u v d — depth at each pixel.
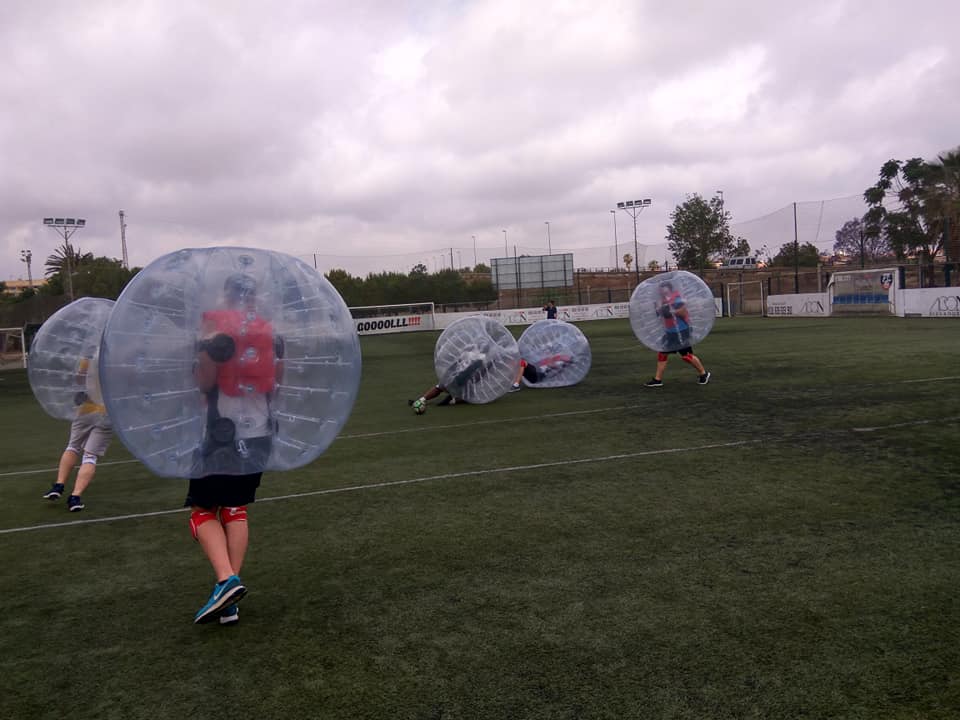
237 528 3.43
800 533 4.27
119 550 4.63
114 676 2.94
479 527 4.70
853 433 7.07
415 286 46.28
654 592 3.51
